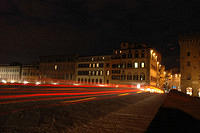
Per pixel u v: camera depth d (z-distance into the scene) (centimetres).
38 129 531
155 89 6881
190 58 6438
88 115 807
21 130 509
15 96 1396
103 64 7669
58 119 686
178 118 655
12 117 659
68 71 8712
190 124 559
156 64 7806
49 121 645
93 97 1761
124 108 1094
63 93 2050
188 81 6359
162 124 582
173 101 1276
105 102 1362
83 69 8244
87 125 616
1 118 631
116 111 962
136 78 6694
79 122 657
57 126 582
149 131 500
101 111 939
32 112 778
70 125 605
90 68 8025
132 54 6906
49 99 1328
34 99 1262
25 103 1034
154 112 952
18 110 800
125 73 6956
